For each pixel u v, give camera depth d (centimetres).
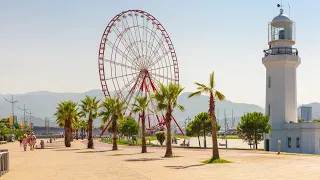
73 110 7656
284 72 6531
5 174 2700
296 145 6112
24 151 5869
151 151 5794
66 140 7631
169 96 4431
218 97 3731
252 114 7219
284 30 6669
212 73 3756
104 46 8862
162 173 2652
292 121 6506
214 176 2434
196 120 8619
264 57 6725
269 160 3622
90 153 5291
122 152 5512
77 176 2556
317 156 4175
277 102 6562
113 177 2472
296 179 2245
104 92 8712
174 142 11681
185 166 3161
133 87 9081
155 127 9131
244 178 2311
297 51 6688
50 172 2812
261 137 6981
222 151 5581
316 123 5844
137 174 2614
